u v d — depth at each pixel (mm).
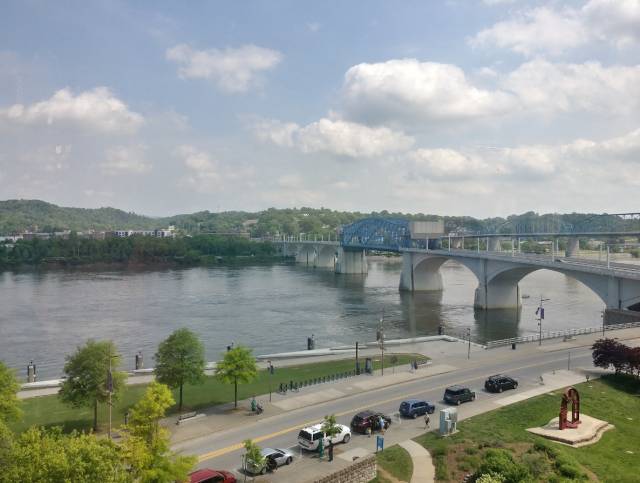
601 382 61656
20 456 26219
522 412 50938
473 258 157000
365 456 41156
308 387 60719
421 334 113500
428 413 51094
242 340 108250
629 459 41750
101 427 50688
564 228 185375
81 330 116312
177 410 54438
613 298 108062
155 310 142500
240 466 39625
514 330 117938
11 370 47906
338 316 136250
